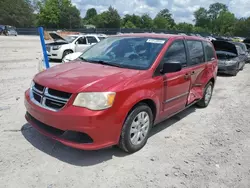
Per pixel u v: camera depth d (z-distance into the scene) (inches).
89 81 122.0
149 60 148.7
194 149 149.2
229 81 402.9
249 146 159.0
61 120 115.5
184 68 176.2
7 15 2849.4
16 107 199.2
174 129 177.9
